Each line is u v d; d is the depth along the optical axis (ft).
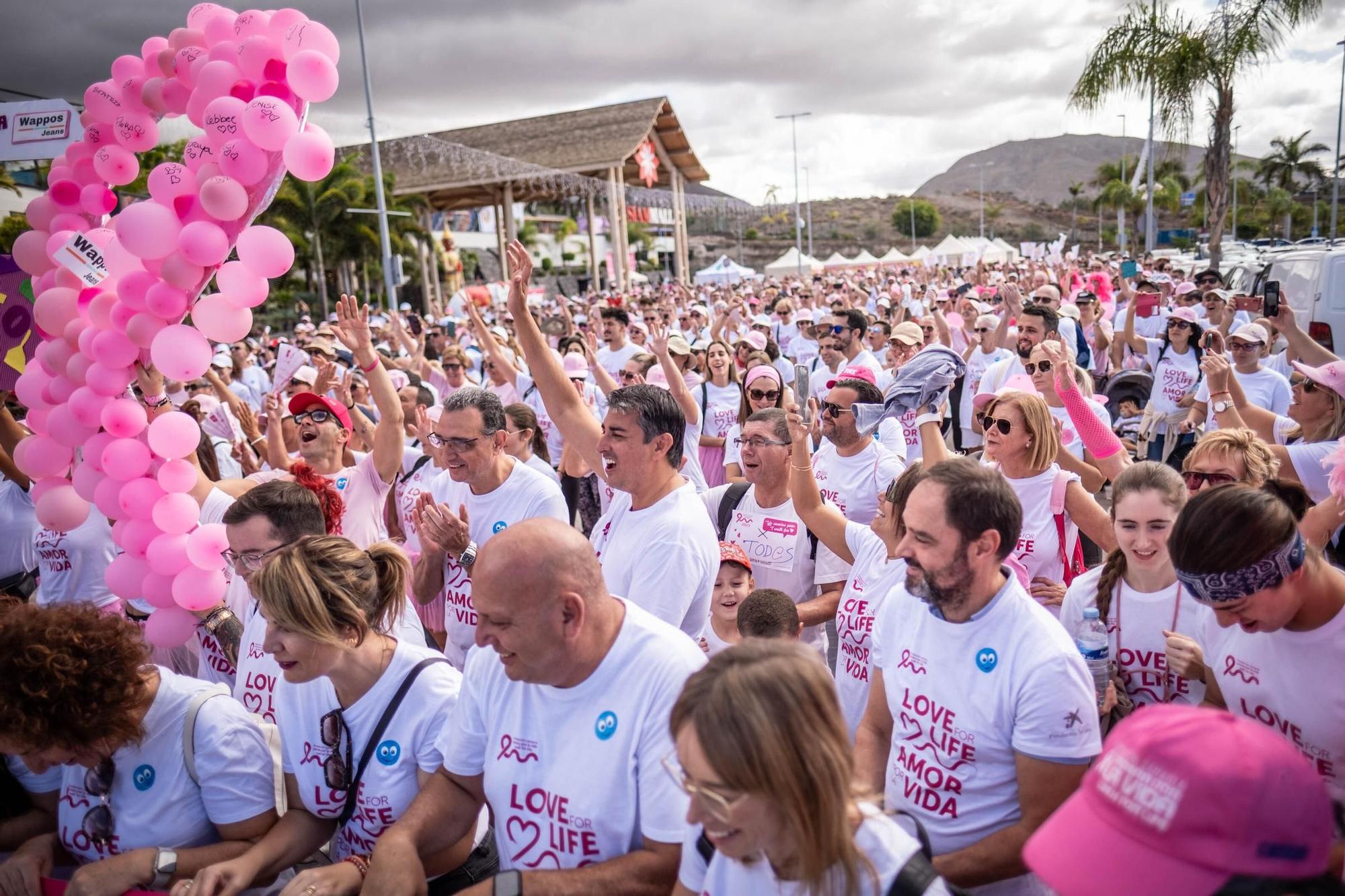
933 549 7.22
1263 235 244.63
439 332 42.60
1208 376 16.19
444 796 7.54
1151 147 107.96
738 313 50.96
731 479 18.78
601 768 6.75
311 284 134.82
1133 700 9.70
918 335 26.71
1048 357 17.60
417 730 7.96
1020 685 7.11
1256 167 244.63
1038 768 6.97
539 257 193.16
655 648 6.91
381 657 8.08
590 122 108.47
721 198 93.15
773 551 12.97
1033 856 4.30
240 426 24.84
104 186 13.44
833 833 4.86
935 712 7.54
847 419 14.42
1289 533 6.77
